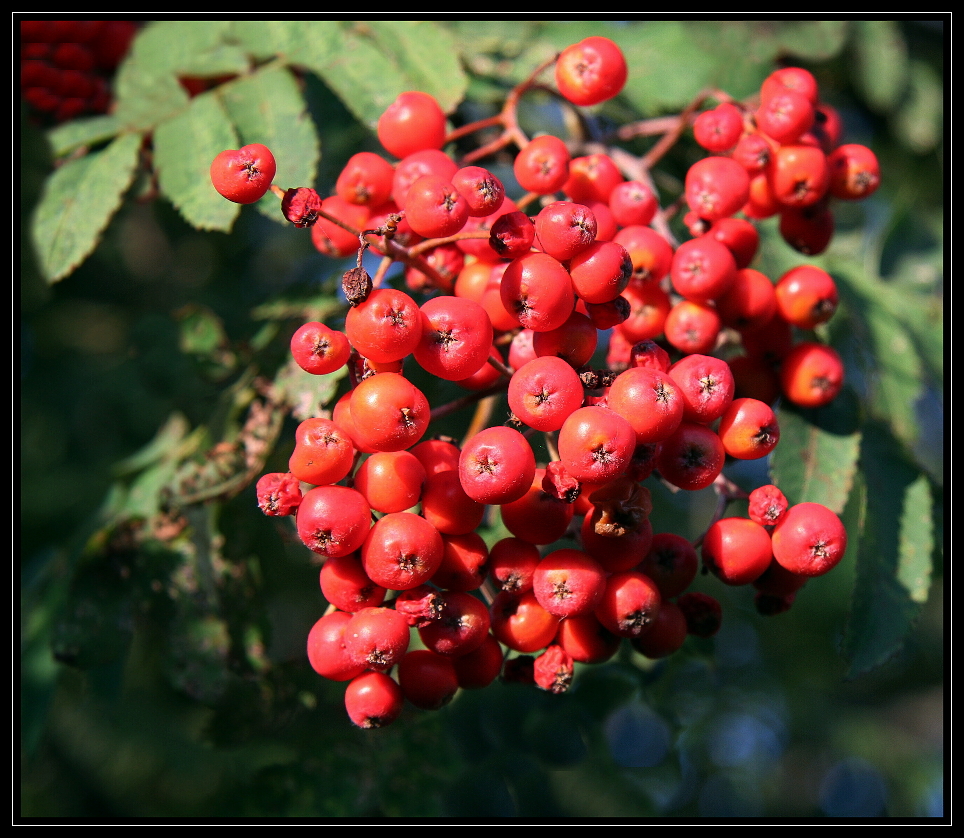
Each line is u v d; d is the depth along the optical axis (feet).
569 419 0.90
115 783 1.46
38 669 1.14
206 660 1.10
